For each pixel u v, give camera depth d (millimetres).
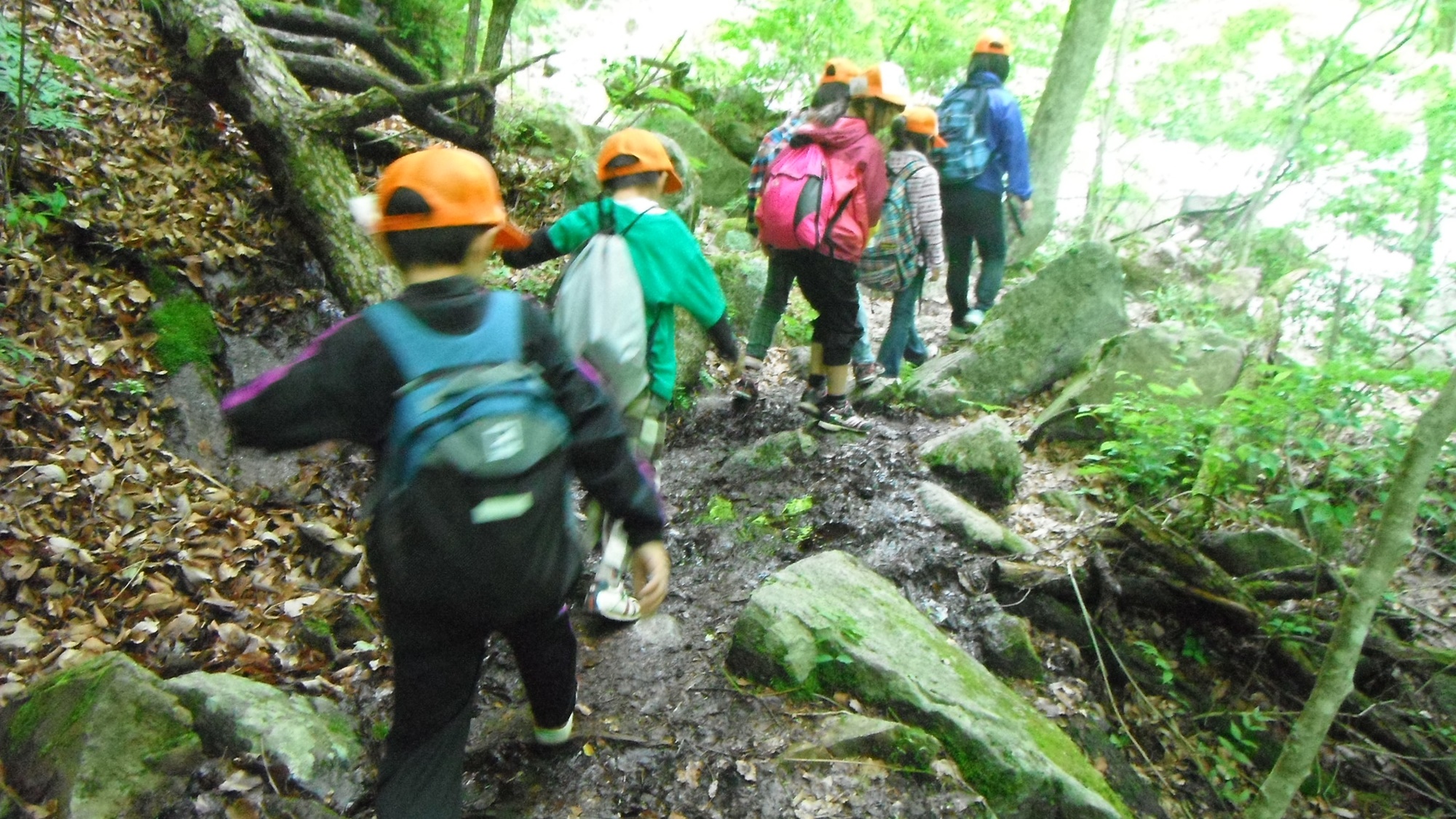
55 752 2332
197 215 4730
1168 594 3682
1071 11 7625
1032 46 9008
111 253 4293
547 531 1843
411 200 1824
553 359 1900
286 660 3020
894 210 4609
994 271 5973
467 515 1734
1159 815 3182
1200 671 3660
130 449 3670
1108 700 3492
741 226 7465
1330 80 7176
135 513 3449
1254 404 3809
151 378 3982
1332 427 4125
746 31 8484
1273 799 2973
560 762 2689
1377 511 3643
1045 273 5270
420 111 5785
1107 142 8641
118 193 4527
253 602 3279
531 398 1805
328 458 4047
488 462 1735
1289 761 2920
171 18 4949
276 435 1723
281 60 5137
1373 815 3381
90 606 3068
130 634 2994
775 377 5555
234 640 3051
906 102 4031
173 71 5254
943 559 3717
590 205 3020
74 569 3139
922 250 4758
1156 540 3643
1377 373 3457
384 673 3039
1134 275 7234
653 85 8586
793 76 9102
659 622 3354
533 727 2783
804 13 8195
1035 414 5082
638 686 3033
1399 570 3986
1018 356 5203
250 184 5102
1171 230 9148
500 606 1828
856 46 8281
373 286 4590
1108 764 3252
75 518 3322
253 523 3615
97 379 3826
